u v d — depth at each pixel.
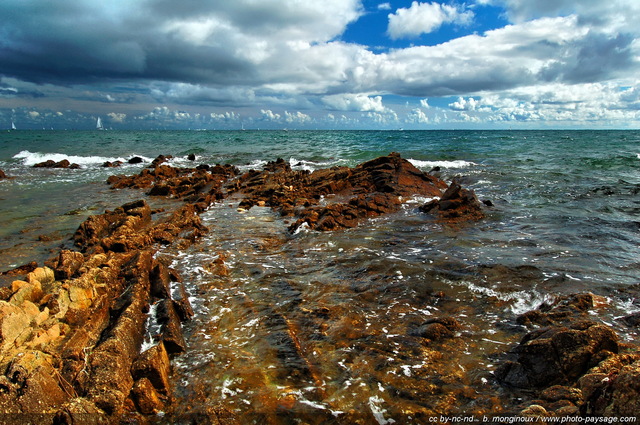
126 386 5.84
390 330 7.65
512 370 6.03
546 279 9.83
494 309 8.49
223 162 41.72
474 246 12.79
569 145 57.47
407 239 13.84
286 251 12.84
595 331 5.96
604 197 20.47
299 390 5.92
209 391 5.97
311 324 7.93
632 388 3.79
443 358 6.66
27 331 6.14
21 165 37.75
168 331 7.30
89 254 11.36
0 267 11.01
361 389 5.91
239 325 8.02
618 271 10.33
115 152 50.97
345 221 16.11
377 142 66.25
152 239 13.43
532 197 21.11
